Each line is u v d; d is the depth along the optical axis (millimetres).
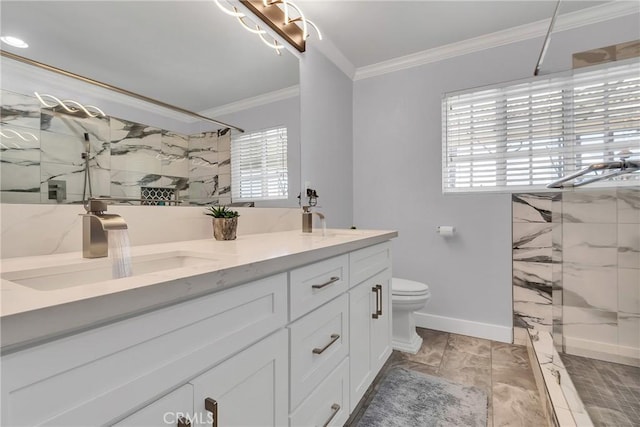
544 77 2123
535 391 1601
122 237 804
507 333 2199
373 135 2748
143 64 1213
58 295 459
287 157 1978
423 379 1722
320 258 1029
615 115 1876
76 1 1020
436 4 1883
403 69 2611
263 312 807
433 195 2482
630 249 1676
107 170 1084
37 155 914
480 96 2348
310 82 2203
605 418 1224
